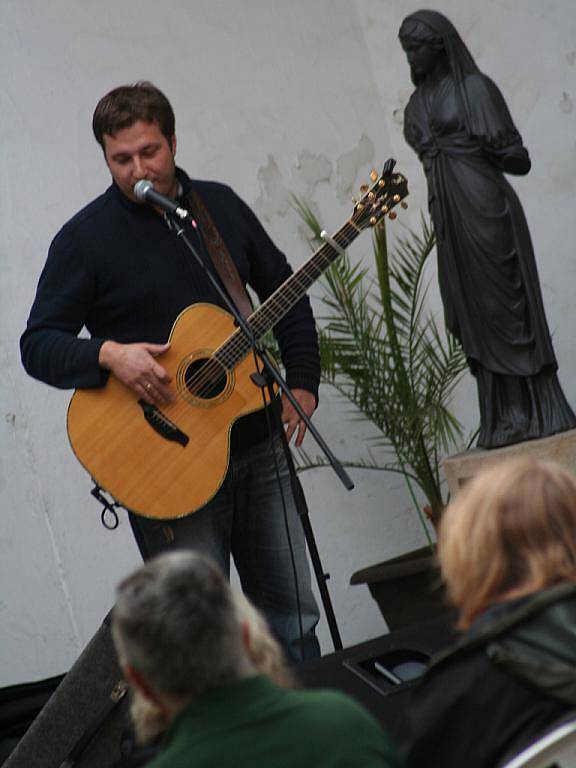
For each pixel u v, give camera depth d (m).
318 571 11.50
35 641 16.11
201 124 18.94
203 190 13.12
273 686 6.05
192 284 12.59
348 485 11.02
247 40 19.77
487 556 6.48
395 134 21.39
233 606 6.10
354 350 17.73
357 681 9.46
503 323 14.72
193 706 5.89
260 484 12.86
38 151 17.06
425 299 20.97
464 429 20.95
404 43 15.13
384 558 19.84
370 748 5.86
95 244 12.40
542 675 6.19
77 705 11.24
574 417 14.86
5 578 16.00
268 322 12.36
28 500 16.31
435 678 6.61
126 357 11.88
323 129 20.47
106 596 16.83
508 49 19.75
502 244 14.62
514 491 6.50
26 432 16.42
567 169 19.38
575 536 6.41
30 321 12.47
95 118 12.27
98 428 12.12
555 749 6.07
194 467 12.16
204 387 12.30
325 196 20.36
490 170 14.74
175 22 18.91
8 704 13.20
